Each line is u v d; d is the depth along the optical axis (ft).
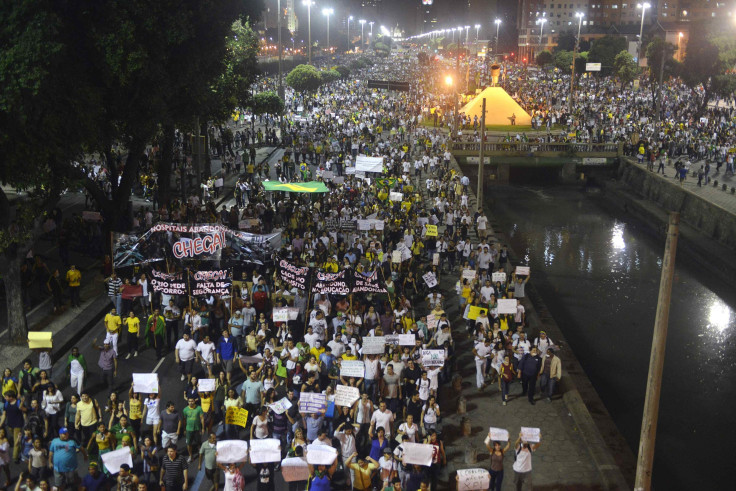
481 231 123.34
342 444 52.60
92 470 47.21
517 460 51.96
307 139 197.67
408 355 63.36
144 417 61.98
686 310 114.83
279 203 127.34
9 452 56.54
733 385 87.81
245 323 73.46
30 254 96.12
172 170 166.40
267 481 50.44
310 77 298.15
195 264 88.99
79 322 84.74
